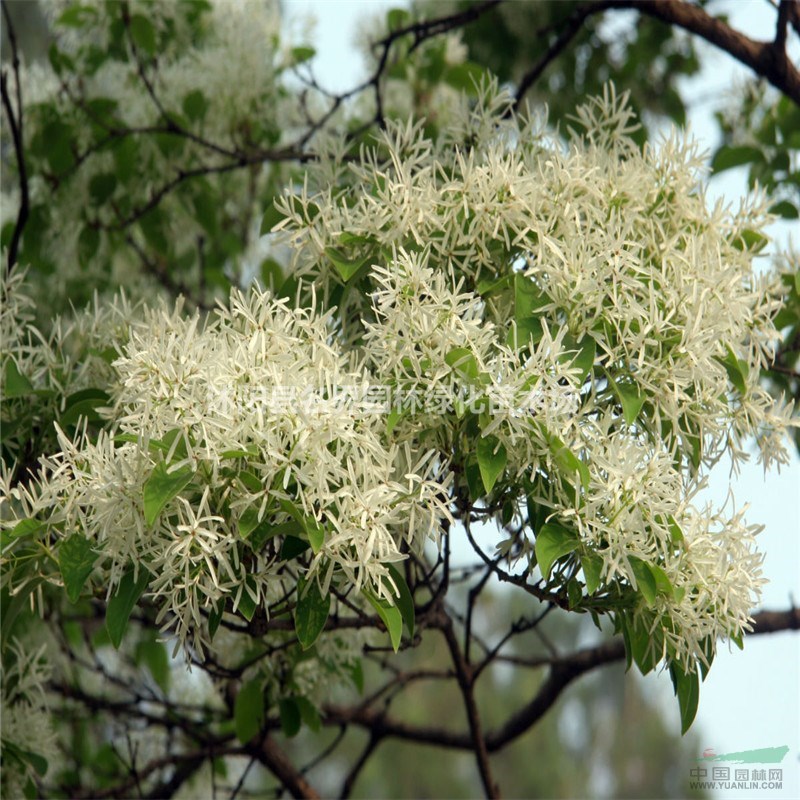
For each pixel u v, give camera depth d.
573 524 2.50
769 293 2.64
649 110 3.66
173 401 2.46
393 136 2.73
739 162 2.90
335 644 2.82
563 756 9.59
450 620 2.84
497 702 8.57
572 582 2.52
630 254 2.53
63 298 3.06
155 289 3.31
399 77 3.11
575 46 3.66
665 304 2.53
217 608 2.48
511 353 2.49
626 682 10.70
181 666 3.07
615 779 10.25
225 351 2.48
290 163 3.36
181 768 3.05
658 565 2.50
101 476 2.49
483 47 3.76
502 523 2.54
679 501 2.50
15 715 2.77
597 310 2.52
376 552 2.47
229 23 3.23
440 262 2.55
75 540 2.52
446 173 2.62
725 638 2.53
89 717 3.07
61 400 2.67
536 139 2.63
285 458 2.45
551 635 8.91
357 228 2.56
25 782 2.78
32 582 2.57
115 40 3.14
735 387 2.58
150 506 2.44
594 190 2.57
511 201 2.55
